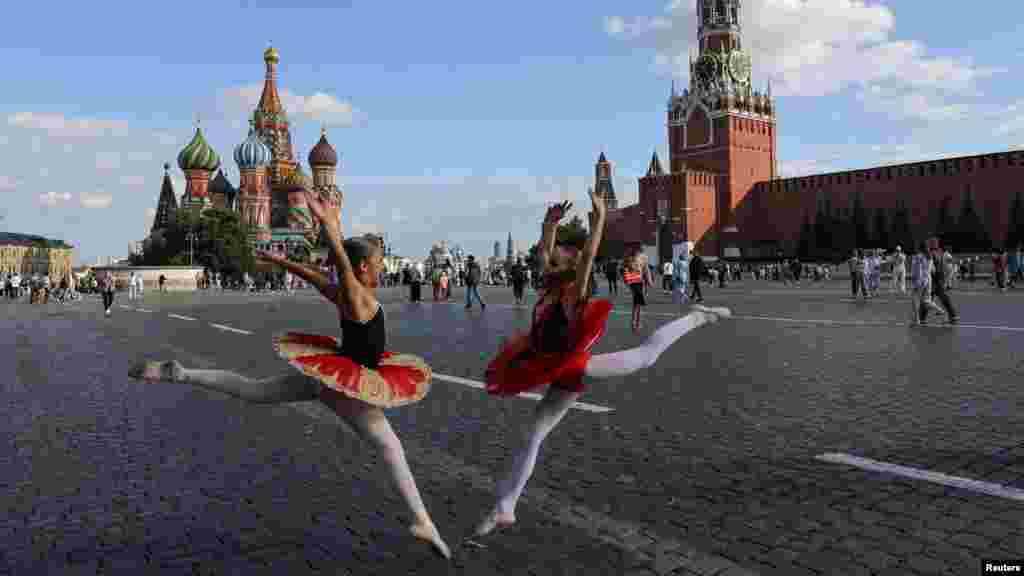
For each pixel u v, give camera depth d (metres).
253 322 22.55
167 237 95.25
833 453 5.73
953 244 72.19
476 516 4.61
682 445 6.12
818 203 87.56
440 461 5.87
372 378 3.66
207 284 77.00
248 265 91.06
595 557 3.91
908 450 5.75
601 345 13.67
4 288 61.19
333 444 6.54
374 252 3.89
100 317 26.92
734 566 3.74
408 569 3.84
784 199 91.31
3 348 15.76
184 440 6.81
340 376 3.57
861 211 81.31
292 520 4.60
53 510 4.88
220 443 6.66
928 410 7.17
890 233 78.69
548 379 3.80
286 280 66.44
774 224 92.38
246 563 3.97
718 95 94.00
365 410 3.76
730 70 95.00
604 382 9.33
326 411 8.02
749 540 4.06
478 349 13.70
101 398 9.15
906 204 79.38
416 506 3.76
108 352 14.48
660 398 8.21
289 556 4.05
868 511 4.42
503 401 8.38
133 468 5.87
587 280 3.92
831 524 4.24
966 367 9.77
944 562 3.69
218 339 16.80
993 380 8.74
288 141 124.94
